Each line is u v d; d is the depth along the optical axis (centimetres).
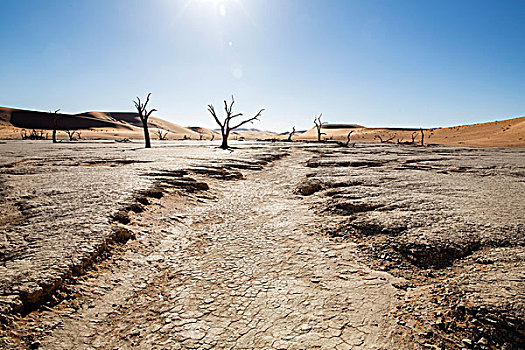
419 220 636
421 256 496
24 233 527
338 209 802
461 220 622
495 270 423
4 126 11981
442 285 410
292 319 357
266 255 544
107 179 1030
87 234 529
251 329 341
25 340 309
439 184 1066
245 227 709
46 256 443
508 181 1147
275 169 1803
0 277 381
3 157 1845
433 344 311
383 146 4797
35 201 723
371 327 339
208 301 399
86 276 435
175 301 400
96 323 352
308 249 566
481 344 305
